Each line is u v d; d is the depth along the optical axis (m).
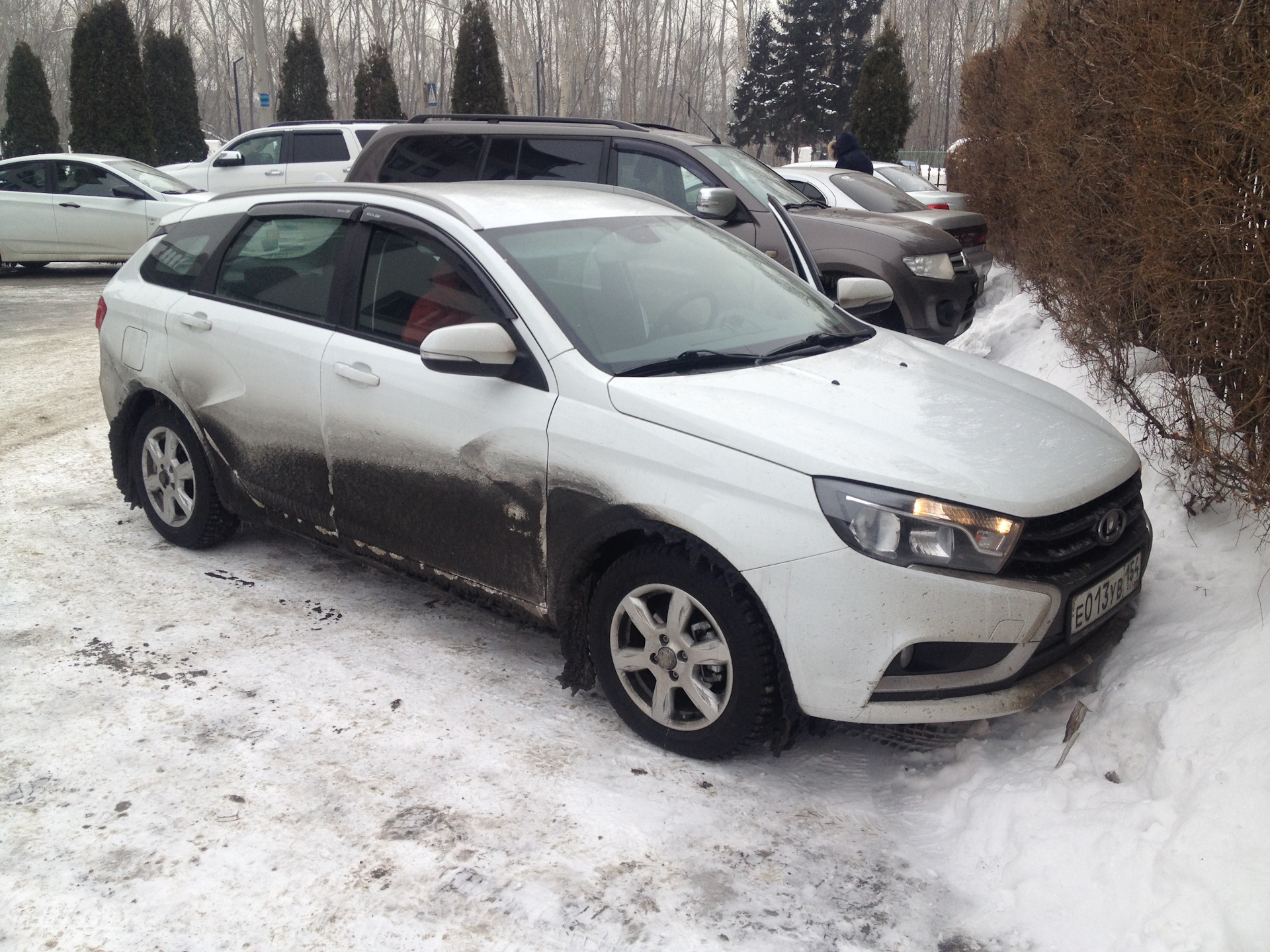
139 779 3.21
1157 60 4.09
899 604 2.95
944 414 3.45
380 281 4.08
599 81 62.44
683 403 3.29
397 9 68.25
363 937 2.59
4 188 15.52
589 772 3.30
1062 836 2.85
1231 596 3.63
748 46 52.91
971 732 3.49
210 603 4.48
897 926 2.66
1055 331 7.20
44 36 65.88
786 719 3.20
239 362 4.44
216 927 2.61
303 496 4.32
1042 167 6.45
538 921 2.65
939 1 61.25
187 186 16.25
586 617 3.63
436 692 3.78
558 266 3.83
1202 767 2.87
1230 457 3.71
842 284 4.81
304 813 3.06
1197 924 2.48
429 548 3.91
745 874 2.85
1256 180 3.53
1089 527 3.23
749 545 3.07
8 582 4.62
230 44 77.06
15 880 2.76
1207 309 3.71
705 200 6.85
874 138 21.55
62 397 8.11
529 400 3.55
